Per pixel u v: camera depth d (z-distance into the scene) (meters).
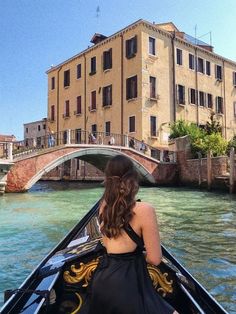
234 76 35.47
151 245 2.05
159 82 28.72
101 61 31.20
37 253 7.38
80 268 2.92
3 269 6.35
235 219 11.12
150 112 27.95
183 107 30.25
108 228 2.08
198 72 31.97
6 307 2.24
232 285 5.40
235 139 23.89
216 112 33.41
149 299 1.99
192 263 6.49
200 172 22.52
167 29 31.41
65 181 33.62
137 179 2.16
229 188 19.45
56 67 36.34
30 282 2.74
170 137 26.05
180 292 2.77
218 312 2.33
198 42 33.72
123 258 2.06
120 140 26.61
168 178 24.69
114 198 2.10
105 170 2.20
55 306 2.77
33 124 45.09
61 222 10.82
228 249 7.45
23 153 20.73
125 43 29.00
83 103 32.97
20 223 10.64
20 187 19.50
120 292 1.97
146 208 2.09
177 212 12.66
